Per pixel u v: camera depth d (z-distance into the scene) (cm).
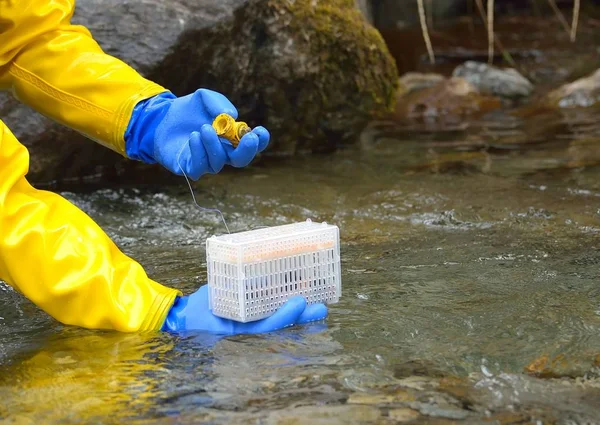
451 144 605
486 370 232
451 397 215
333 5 563
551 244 368
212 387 224
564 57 962
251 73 546
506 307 285
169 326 269
